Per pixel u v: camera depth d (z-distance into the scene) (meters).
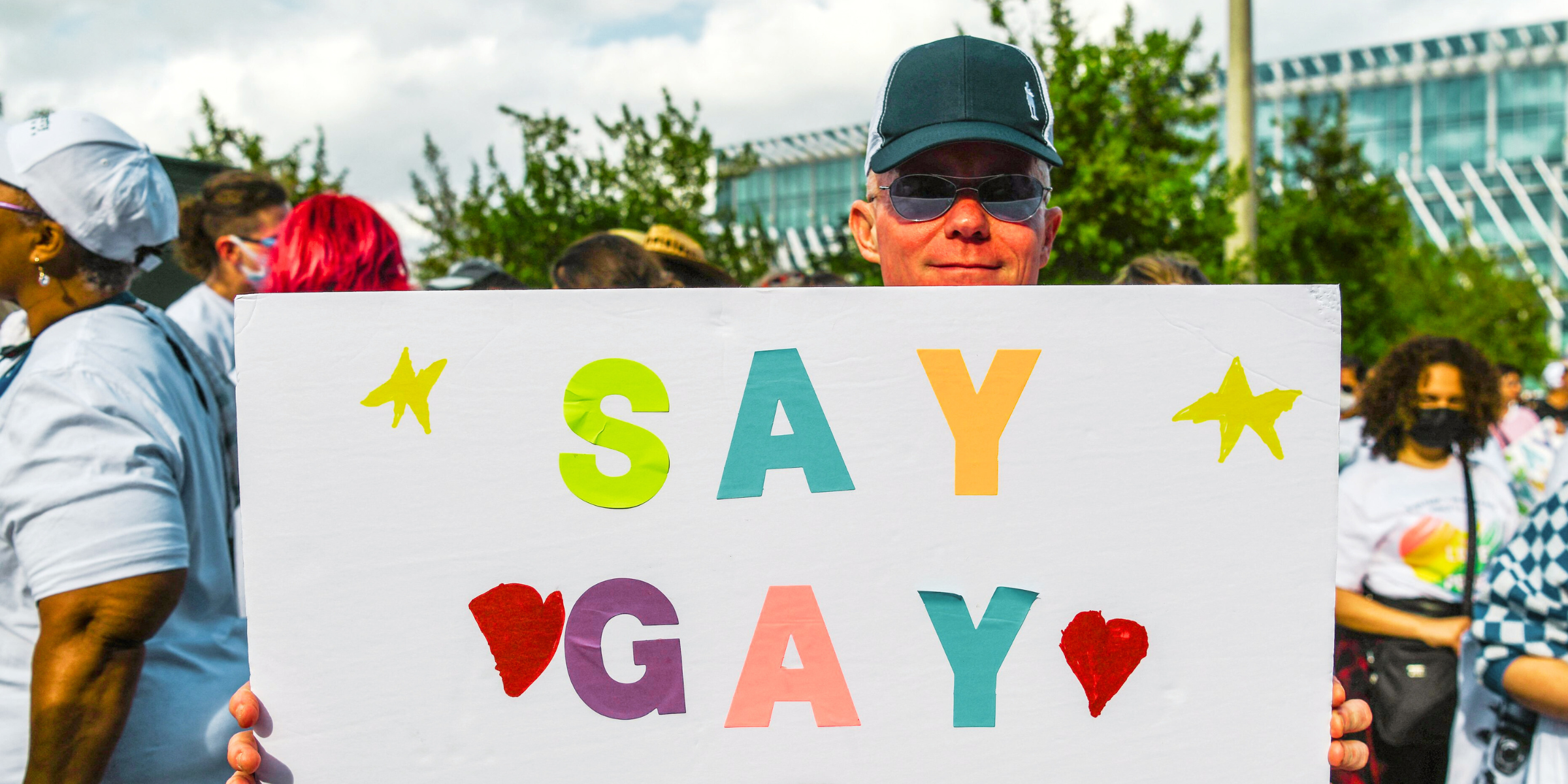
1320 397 1.00
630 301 1.01
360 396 1.00
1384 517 2.53
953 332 1.01
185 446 1.40
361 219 1.83
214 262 2.70
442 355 1.00
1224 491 1.01
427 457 1.00
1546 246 40.25
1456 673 2.39
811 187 36.25
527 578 1.00
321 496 1.00
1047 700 1.01
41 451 1.25
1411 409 2.54
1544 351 18.00
